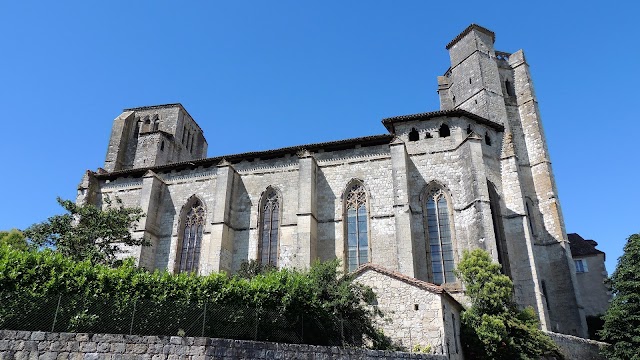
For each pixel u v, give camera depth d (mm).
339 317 21859
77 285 17766
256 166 42844
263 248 39781
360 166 40031
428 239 36531
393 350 21078
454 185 37375
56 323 15914
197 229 42312
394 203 36250
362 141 40438
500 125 41656
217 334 17969
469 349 25203
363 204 38906
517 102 48406
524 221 36594
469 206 35719
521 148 46062
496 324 25562
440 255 35844
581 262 49594
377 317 22766
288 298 20484
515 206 37500
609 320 32125
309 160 39344
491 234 33625
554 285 40000
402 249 34531
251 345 17016
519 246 36031
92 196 46094
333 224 38594
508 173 38875
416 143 39750
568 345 30422
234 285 20391
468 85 48500
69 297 16625
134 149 64000
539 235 41969
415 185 38281
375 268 24078
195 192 43500
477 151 36625
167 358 15797
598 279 48219
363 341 21828
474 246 34344
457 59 50844
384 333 22266
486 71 47906
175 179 44750
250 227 40500
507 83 49688
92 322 16359
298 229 37062
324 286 22922
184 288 19594
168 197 44156
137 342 15766
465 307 28375
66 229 30688
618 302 32469
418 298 22562
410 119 40344
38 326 15695
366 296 23031
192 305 18078
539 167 44344
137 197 45156
